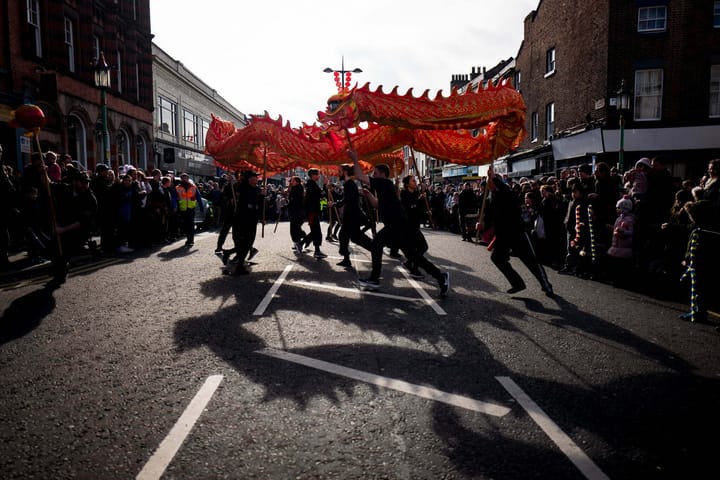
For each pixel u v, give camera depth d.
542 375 4.10
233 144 11.05
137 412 3.36
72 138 20.28
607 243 8.73
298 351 4.65
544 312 6.31
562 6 22.67
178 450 2.86
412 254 7.16
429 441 2.98
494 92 9.10
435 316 6.06
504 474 2.63
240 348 4.73
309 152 10.55
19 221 9.40
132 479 2.58
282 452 2.84
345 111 8.91
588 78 20.44
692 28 18.45
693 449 2.91
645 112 19.06
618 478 2.61
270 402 3.52
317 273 9.20
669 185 8.73
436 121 8.91
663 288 7.96
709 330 5.52
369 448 2.89
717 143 18.39
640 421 3.27
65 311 6.11
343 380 3.95
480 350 4.74
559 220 10.67
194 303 6.60
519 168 28.17
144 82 27.38
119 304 6.50
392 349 4.74
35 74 16.78
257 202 9.06
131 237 12.49
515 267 10.21
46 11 17.86
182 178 14.52
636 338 5.18
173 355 4.51
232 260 10.71
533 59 26.20
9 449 2.88
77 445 2.92
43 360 4.36
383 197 7.28
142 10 27.62
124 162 25.41
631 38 18.88
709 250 5.82
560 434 3.08
